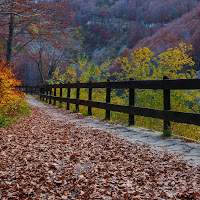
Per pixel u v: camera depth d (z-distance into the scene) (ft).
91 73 51.31
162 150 14.94
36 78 204.13
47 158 14.30
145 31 432.66
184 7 449.48
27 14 38.93
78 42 108.78
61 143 17.79
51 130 22.85
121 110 25.14
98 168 12.30
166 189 9.55
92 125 25.59
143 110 21.42
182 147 15.37
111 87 27.73
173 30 307.37
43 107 50.08
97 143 17.67
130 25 488.44
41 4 39.55
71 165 13.03
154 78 35.19
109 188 10.11
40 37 55.62
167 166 11.99
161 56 34.27
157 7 475.31
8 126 24.09
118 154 14.75
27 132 21.62
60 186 10.62
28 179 11.34
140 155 14.24
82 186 10.42
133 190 9.71
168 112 18.26
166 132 18.89
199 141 16.67
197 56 187.01
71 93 52.06
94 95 44.80
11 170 12.40
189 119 16.33
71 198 9.48
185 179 10.25
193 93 30.27
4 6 34.32
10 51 56.75
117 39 447.83
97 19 510.58
